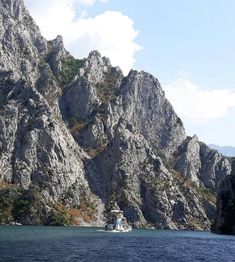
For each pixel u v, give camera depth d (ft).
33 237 483.92
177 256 354.54
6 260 280.92
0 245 369.30
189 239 590.96
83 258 310.45
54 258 301.63
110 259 312.71
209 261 328.90
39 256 307.58
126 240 515.50
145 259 323.57
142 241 512.63
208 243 517.96
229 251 414.21
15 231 592.60
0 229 629.92
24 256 303.48
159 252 380.99
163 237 622.95
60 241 446.19
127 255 344.28
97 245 421.59
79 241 460.55
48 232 604.90
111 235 607.37
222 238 640.58
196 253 384.88
